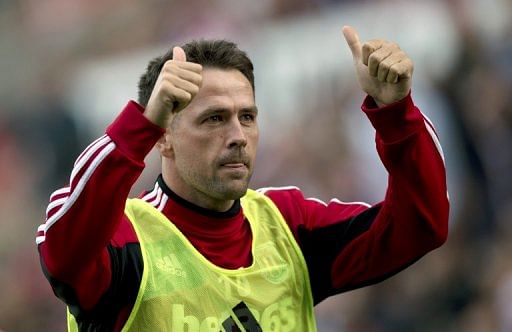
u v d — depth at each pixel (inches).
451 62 1315.2
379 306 1152.2
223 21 1582.2
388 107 527.2
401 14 1364.4
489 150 1246.9
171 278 521.0
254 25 1515.7
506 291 1076.5
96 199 489.1
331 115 1347.2
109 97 1633.9
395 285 1154.0
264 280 539.2
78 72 1722.4
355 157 1312.7
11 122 1699.1
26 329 1392.7
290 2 1467.8
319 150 1333.7
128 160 494.3
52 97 1712.6
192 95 491.2
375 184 1290.6
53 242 490.0
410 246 541.3
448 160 1250.6
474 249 1178.0
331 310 1164.5
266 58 1455.5
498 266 1101.1
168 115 496.4
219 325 521.3
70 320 536.4
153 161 1401.3
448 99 1277.1
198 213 537.3
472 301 1121.4
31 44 1813.5
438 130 1262.3
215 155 525.7
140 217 535.8
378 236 546.9
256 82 1438.2
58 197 498.9
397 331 1137.4
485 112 1263.5
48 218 494.9
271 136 1386.6
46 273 498.6
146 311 515.2
